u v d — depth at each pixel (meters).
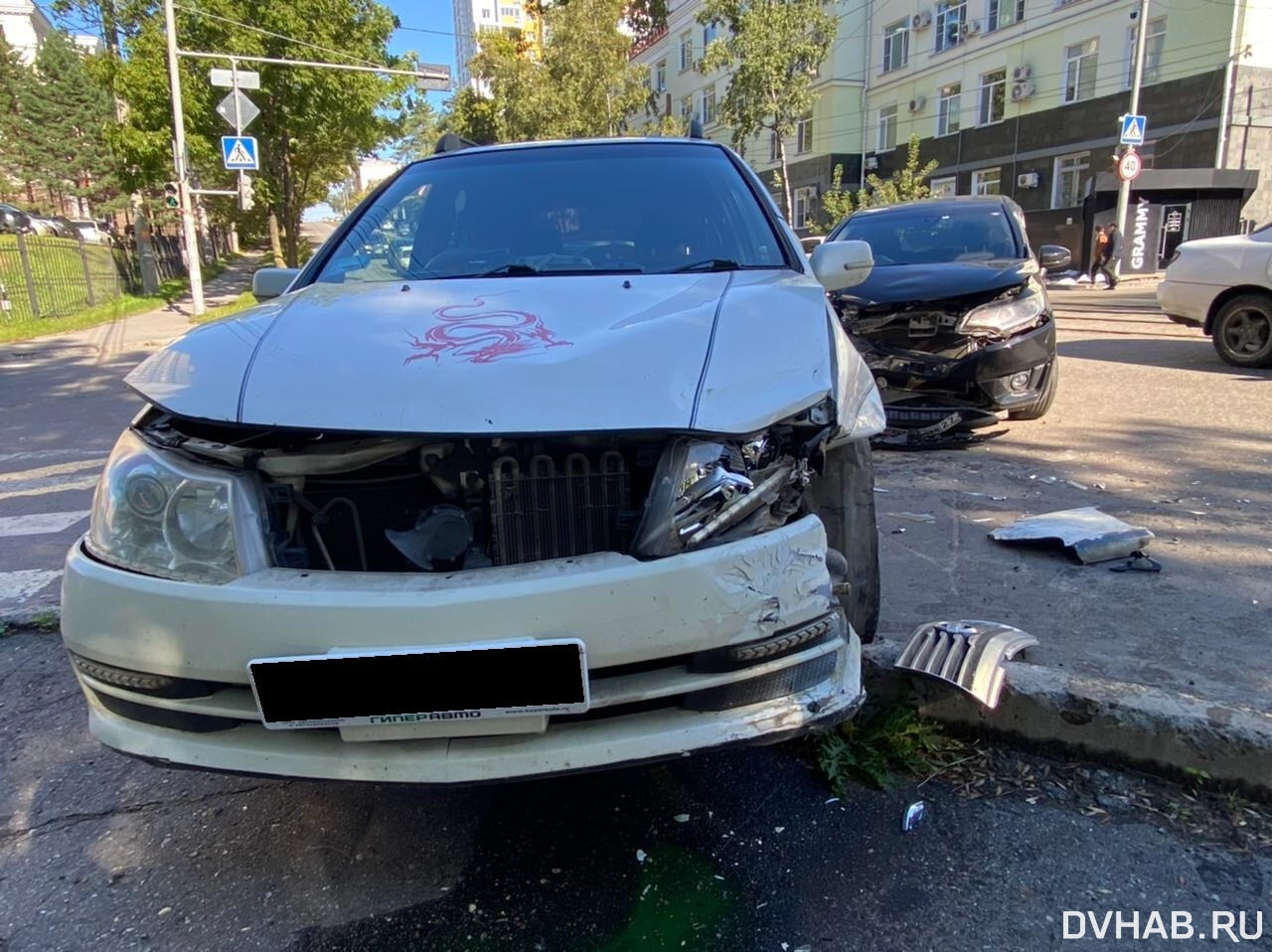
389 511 2.20
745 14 25.78
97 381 11.70
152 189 29.97
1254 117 22.78
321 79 25.80
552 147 3.75
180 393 2.17
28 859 2.42
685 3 44.22
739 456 2.07
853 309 6.09
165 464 2.09
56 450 7.62
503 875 2.30
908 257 7.08
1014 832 2.40
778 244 3.20
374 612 1.89
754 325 2.33
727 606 1.97
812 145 36.72
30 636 3.87
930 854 2.33
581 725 2.01
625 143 3.73
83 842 2.49
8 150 54.28
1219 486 5.12
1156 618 3.43
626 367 2.10
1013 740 2.74
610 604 1.90
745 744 2.03
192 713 2.05
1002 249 6.91
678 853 2.36
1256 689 2.86
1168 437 6.23
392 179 3.74
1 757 2.94
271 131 27.19
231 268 40.22
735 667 2.02
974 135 30.36
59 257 21.28
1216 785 2.51
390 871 2.33
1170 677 2.94
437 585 1.91
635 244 3.19
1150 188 22.19
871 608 2.90
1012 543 4.29
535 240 3.24
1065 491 5.14
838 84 35.19
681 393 2.04
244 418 2.05
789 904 2.17
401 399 2.03
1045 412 6.85
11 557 4.80
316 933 2.12
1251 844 2.33
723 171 3.54
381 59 27.77
